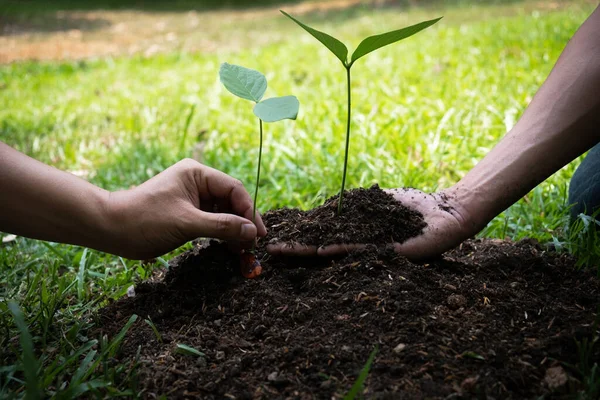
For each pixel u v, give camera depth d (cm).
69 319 74
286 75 202
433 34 248
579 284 72
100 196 65
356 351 61
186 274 73
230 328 66
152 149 131
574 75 71
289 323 66
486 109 136
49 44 335
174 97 183
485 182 73
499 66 175
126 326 65
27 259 92
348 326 64
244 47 295
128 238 66
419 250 72
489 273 74
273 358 62
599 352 61
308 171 112
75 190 64
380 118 139
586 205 84
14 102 194
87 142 148
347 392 58
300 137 128
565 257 78
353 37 278
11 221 64
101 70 249
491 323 65
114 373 61
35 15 430
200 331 66
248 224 68
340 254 72
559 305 68
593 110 70
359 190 76
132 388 59
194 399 59
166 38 343
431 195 75
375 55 218
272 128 141
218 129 145
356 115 141
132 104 180
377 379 59
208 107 165
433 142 118
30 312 76
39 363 64
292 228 74
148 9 461
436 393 57
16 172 63
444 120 124
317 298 68
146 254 68
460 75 171
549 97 73
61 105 186
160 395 60
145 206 66
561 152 71
